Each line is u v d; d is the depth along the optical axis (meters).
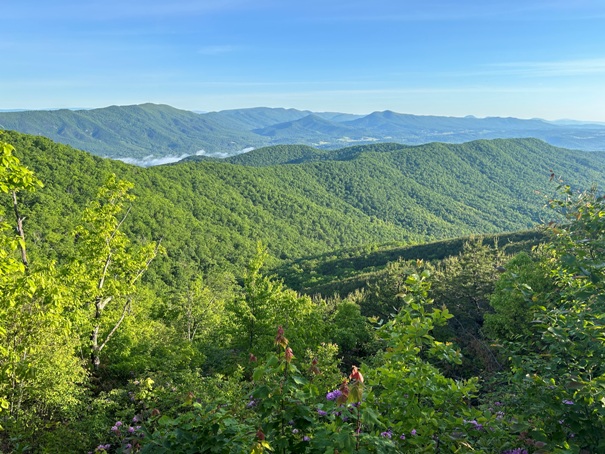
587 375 4.41
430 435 4.07
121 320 20.31
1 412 9.39
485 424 4.24
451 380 4.50
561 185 6.08
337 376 10.41
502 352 5.24
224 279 42.25
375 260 153.38
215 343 25.45
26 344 10.12
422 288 4.94
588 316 4.50
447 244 141.88
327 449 3.24
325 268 160.88
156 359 18.30
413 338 4.64
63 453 8.66
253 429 3.60
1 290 9.79
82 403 10.86
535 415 4.32
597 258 4.59
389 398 4.39
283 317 20.66
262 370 3.51
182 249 152.88
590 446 3.82
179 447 3.58
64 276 16.88
